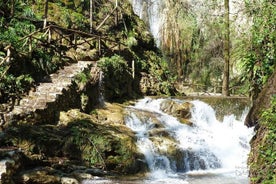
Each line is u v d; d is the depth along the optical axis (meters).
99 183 8.12
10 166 6.96
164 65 20.05
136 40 17.98
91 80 12.53
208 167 10.46
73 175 8.36
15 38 11.61
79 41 15.30
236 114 13.17
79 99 11.68
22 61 11.04
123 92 14.52
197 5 22.67
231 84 19.55
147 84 16.41
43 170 7.90
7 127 8.80
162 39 23.31
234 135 12.23
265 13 8.83
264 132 6.28
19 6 14.66
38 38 12.57
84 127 9.73
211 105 13.59
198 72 22.41
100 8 18.44
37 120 9.55
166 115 12.66
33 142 8.46
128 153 9.30
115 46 15.93
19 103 10.04
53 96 10.43
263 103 6.82
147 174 9.33
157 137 10.55
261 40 8.69
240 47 10.29
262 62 8.67
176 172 9.85
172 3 23.39
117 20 18.27
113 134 9.65
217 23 18.72
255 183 5.77
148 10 24.03
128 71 15.27
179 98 14.59
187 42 22.95
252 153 6.64
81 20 16.38
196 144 10.95
